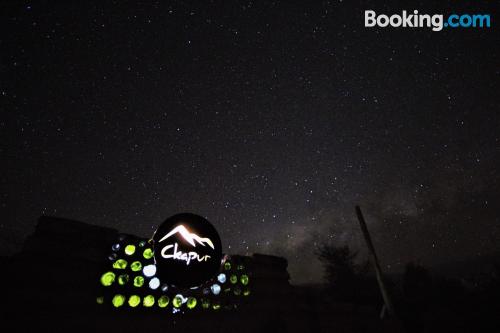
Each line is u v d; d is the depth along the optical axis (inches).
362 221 427.5
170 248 233.9
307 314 309.3
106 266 219.8
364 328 334.3
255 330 265.9
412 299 751.1
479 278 874.8
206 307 252.4
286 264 354.3
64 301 190.9
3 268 184.1
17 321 171.6
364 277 879.7
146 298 222.2
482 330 517.0
